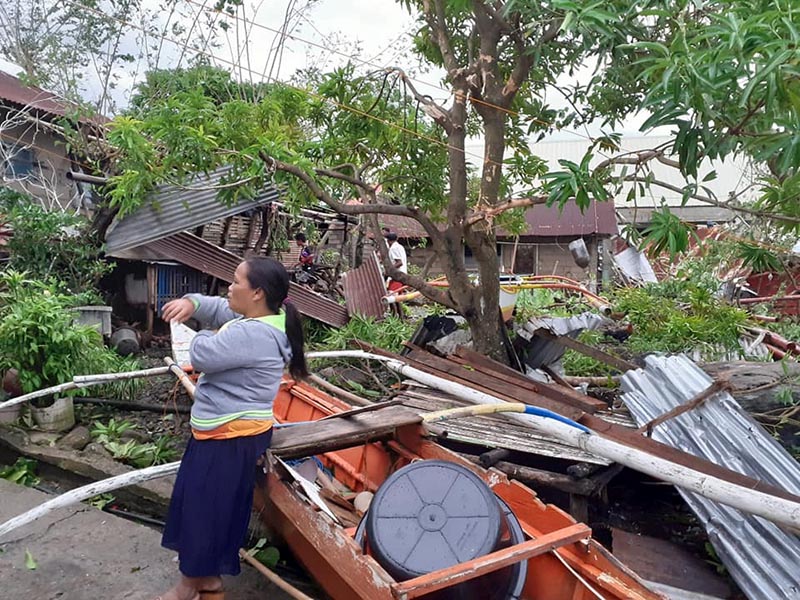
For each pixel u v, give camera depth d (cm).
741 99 295
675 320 865
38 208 784
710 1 360
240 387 290
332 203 571
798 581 312
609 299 1125
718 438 420
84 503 446
